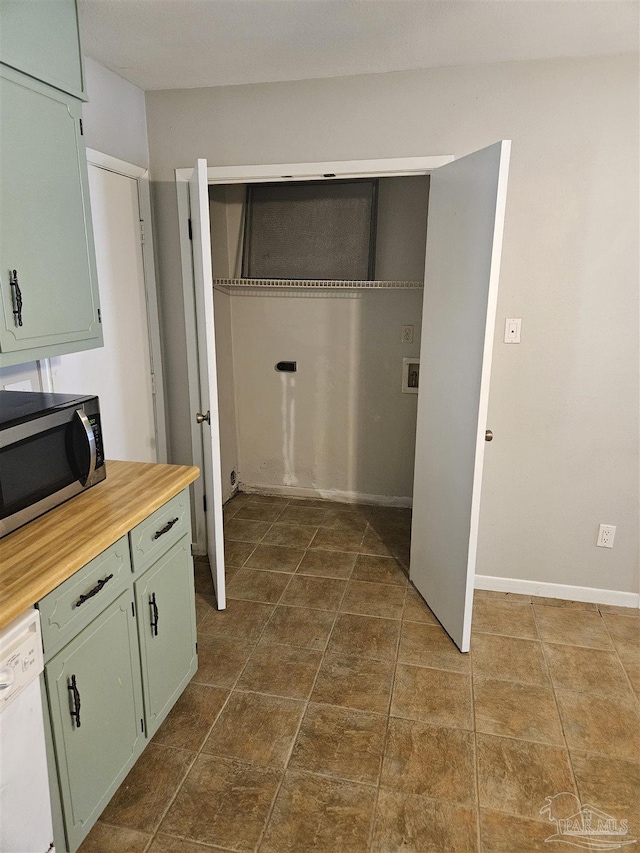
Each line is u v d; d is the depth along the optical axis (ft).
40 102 5.40
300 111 8.84
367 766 6.14
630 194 7.94
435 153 8.52
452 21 6.77
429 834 5.39
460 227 7.52
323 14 6.61
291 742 6.46
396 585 9.82
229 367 13.06
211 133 9.23
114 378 8.99
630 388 8.50
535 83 7.95
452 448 8.00
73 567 4.58
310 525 12.19
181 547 6.63
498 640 8.33
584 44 7.38
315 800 5.74
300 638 8.36
